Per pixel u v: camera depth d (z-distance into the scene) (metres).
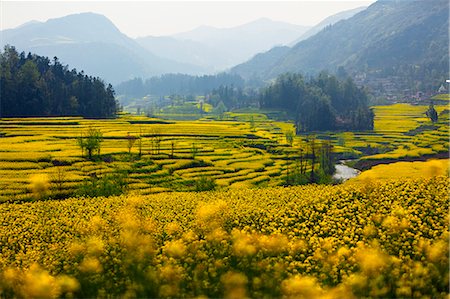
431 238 22.48
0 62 178.62
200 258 18.11
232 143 127.31
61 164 84.50
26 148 94.44
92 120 153.75
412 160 110.56
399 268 16.91
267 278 15.48
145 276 15.68
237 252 17.70
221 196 51.59
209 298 14.66
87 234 29.84
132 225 24.16
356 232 25.52
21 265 23.94
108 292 15.45
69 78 199.50
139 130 137.75
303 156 118.62
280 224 30.61
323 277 16.92
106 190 64.00
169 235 25.97
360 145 143.25
